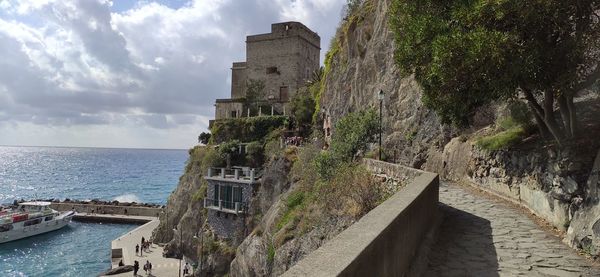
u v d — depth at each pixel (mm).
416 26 12648
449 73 10891
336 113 42781
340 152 27469
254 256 28547
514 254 8469
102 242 61375
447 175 21141
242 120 54375
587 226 8555
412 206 7086
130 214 79438
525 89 11352
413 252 7262
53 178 171375
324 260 3479
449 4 12391
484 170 16500
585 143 9930
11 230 60531
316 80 57344
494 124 18625
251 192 41594
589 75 11273
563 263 7934
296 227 22766
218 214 43062
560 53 9664
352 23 42250
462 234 10008
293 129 52969
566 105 10688
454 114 15078
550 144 11812
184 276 41312
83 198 112750
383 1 34875
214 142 54812
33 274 46531
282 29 65938
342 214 16672
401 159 27703
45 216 66562
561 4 9219
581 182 9469
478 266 7727
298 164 35250
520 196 13227
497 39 9727
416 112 27734
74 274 46656
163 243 53375
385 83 32188
